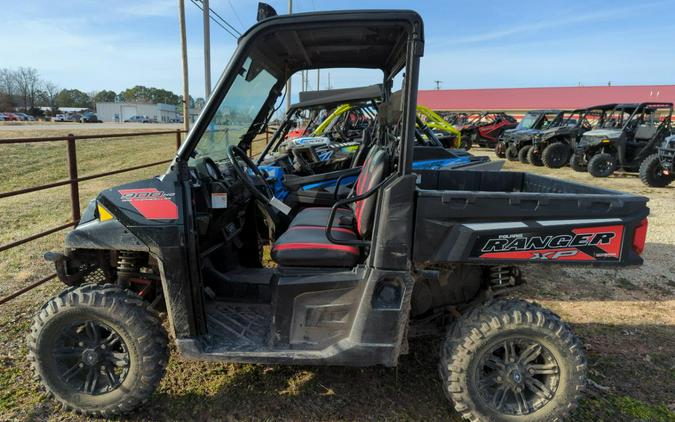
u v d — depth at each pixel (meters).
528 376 2.18
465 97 41.25
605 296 3.99
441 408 2.42
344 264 2.28
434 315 2.54
